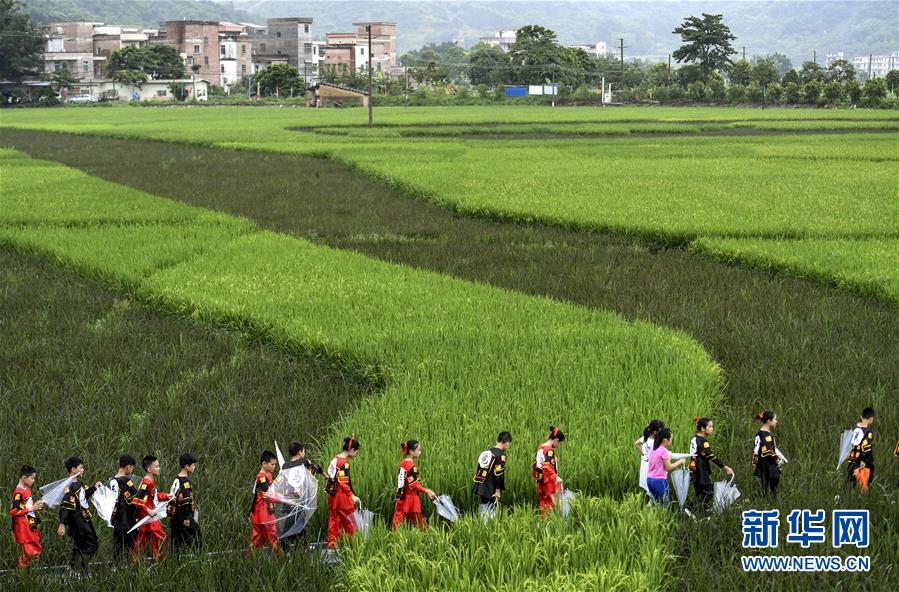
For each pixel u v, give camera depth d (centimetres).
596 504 1190
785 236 3128
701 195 4031
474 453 1335
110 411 1578
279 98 17262
